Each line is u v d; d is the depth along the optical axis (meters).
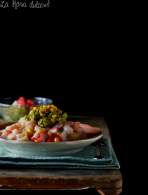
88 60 1.75
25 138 0.94
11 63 1.75
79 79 1.76
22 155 0.94
